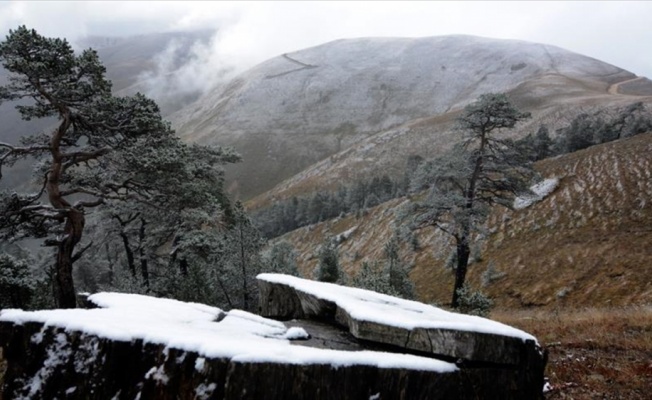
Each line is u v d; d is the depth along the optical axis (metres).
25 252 40.41
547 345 11.56
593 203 48.00
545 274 40.16
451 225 24.12
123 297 7.77
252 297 23.00
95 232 25.92
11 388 5.71
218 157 25.89
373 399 5.20
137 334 5.46
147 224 25.33
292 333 6.51
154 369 5.18
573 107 163.62
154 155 16.72
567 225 46.53
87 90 15.56
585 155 59.38
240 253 22.70
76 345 5.56
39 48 14.64
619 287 33.47
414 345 6.23
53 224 18.88
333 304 7.59
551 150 72.81
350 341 6.58
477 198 25.11
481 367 6.03
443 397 5.54
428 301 44.12
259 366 4.82
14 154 16.66
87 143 17.70
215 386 4.85
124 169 17.12
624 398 7.95
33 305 24.56
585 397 8.09
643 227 40.72
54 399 5.39
